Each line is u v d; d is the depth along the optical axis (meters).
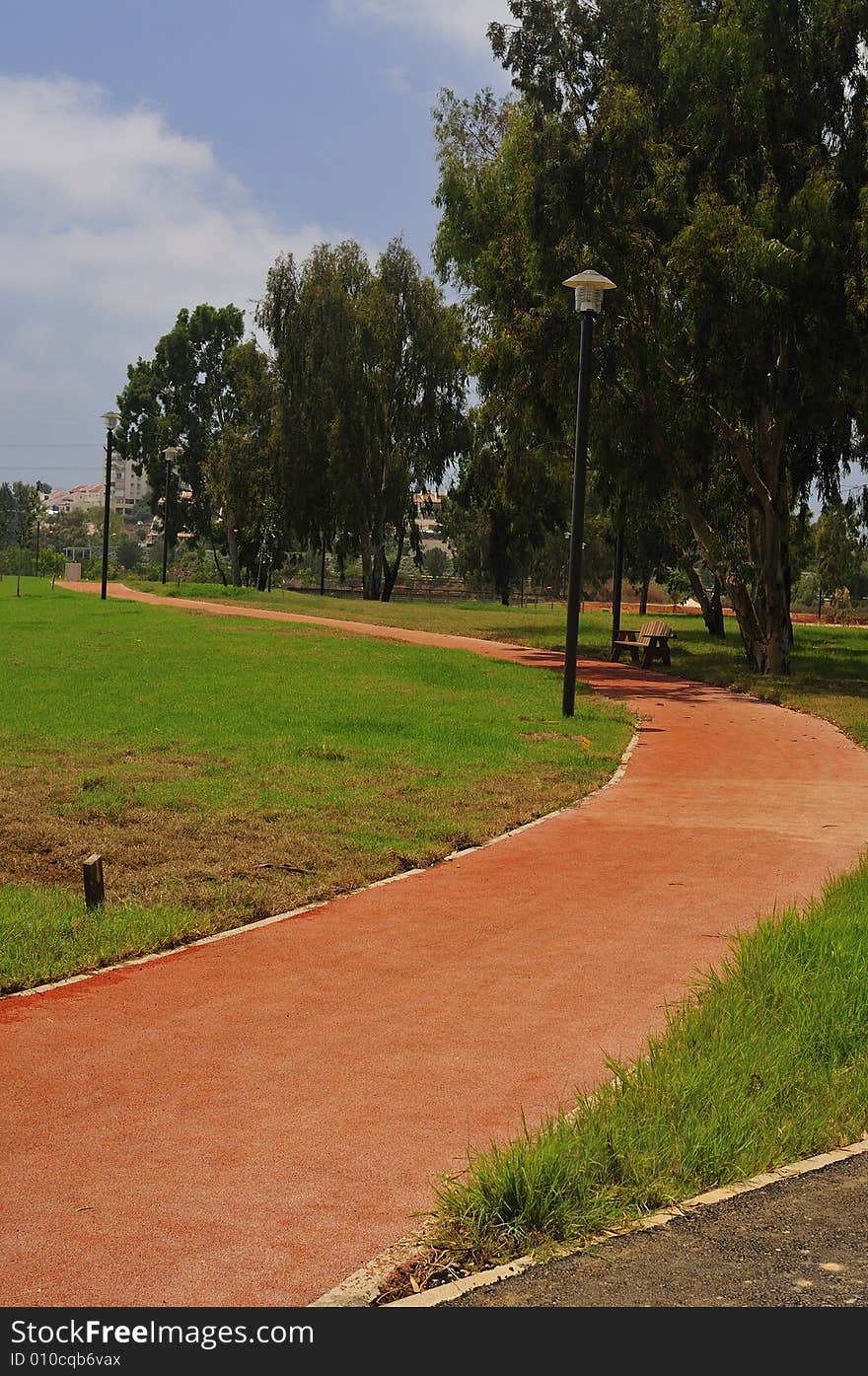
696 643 41.66
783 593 29.53
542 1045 5.70
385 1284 3.62
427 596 93.25
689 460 28.72
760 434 28.48
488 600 92.69
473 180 34.28
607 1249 3.83
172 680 22.42
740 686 26.16
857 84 26.11
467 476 52.59
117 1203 4.16
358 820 10.99
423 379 57.22
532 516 45.78
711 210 25.09
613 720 18.81
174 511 86.69
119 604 46.97
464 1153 4.54
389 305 56.56
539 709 19.81
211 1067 5.44
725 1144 4.39
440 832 10.62
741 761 15.56
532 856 9.97
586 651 34.12
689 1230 3.95
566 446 35.38
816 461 29.12
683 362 27.88
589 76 27.34
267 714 17.97
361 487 57.25
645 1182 4.17
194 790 12.19
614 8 26.78
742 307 24.98
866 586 107.00
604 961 7.07
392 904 8.48
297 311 57.94
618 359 28.77
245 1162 4.48
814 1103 4.88
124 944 7.27
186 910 8.04
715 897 8.62
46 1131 4.77
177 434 86.00
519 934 7.66
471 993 6.48
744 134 25.97
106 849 9.80
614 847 10.30
